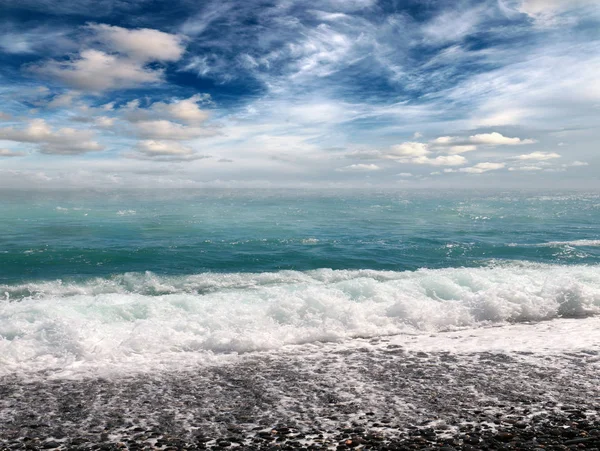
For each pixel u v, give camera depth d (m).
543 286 9.11
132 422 4.12
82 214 29.22
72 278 11.55
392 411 4.29
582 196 70.75
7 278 11.62
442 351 6.18
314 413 4.27
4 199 40.69
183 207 37.16
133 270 12.94
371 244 18.02
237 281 11.19
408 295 8.95
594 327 7.30
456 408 4.33
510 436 3.74
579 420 4.05
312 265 13.98
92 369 5.52
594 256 15.38
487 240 19.27
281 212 33.34
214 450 3.60
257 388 4.92
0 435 3.86
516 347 6.31
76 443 3.72
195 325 7.09
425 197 63.62
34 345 6.13
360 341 6.71
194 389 4.90
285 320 7.54
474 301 8.34
